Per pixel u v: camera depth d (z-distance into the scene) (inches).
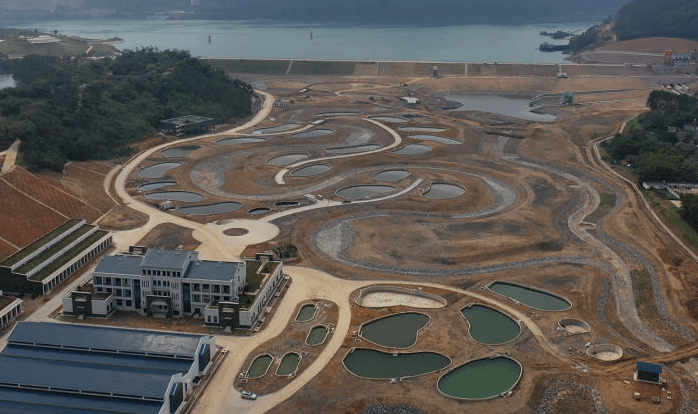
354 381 5944.9
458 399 5674.2
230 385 5871.1
